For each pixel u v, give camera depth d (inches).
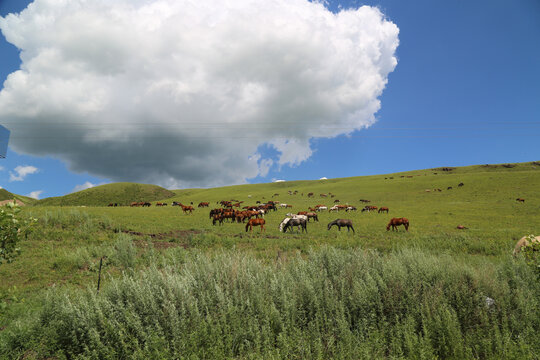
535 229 924.0
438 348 159.3
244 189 4675.2
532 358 141.9
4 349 178.2
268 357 148.8
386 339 171.0
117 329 170.1
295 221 909.8
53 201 4325.8
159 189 5137.8
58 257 460.8
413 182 3189.0
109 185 4933.6
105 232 685.3
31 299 297.9
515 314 184.9
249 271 242.8
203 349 158.6
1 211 135.4
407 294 201.5
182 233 769.6
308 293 205.5
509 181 2532.0
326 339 170.7
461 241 645.3
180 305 190.4
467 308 191.2
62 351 171.6
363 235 869.2
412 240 685.9
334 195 3068.4
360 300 192.7
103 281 379.6
